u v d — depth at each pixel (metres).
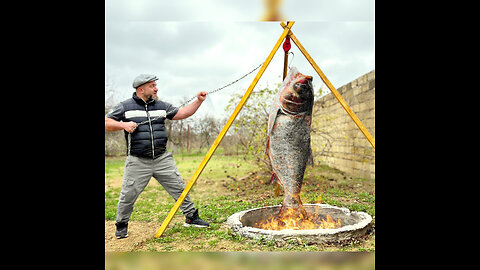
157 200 6.93
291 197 4.10
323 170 10.46
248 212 4.72
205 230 4.51
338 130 10.51
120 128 3.96
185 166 11.53
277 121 4.00
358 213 4.50
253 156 8.29
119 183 8.65
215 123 12.78
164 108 4.36
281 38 4.09
